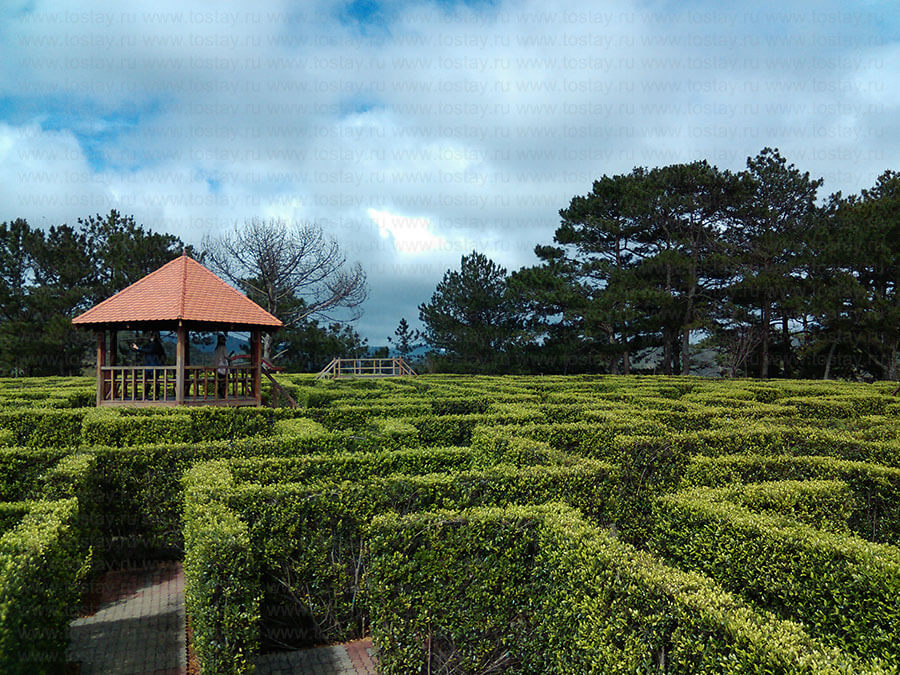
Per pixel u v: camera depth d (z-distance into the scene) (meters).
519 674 5.51
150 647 6.26
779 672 3.33
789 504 6.39
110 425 11.19
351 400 16.16
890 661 4.17
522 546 5.63
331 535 6.38
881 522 7.38
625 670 4.23
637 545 7.99
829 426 12.65
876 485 7.45
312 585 6.35
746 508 5.75
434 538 5.45
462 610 5.50
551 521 5.48
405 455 8.61
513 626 5.60
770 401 20.48
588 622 4.69
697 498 5.98
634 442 8.93
